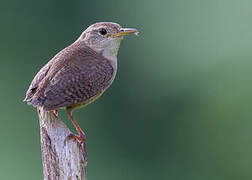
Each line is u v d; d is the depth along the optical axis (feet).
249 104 55.42
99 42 32.68
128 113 57.06
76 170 27.89
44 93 28.78
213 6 57.41
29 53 56.90
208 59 56.80
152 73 57.72
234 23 56.49
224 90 56.39
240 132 55.88
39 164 51.26
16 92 55.88
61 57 30.78
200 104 57.00
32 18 57.41
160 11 58.18
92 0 57.52
